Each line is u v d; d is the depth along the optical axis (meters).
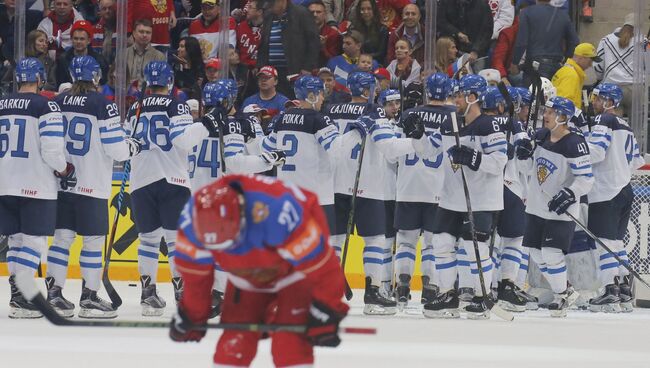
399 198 29.69
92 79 26.66
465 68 38.12
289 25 38.84
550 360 21.41
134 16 39.12
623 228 32.59
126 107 35.16
